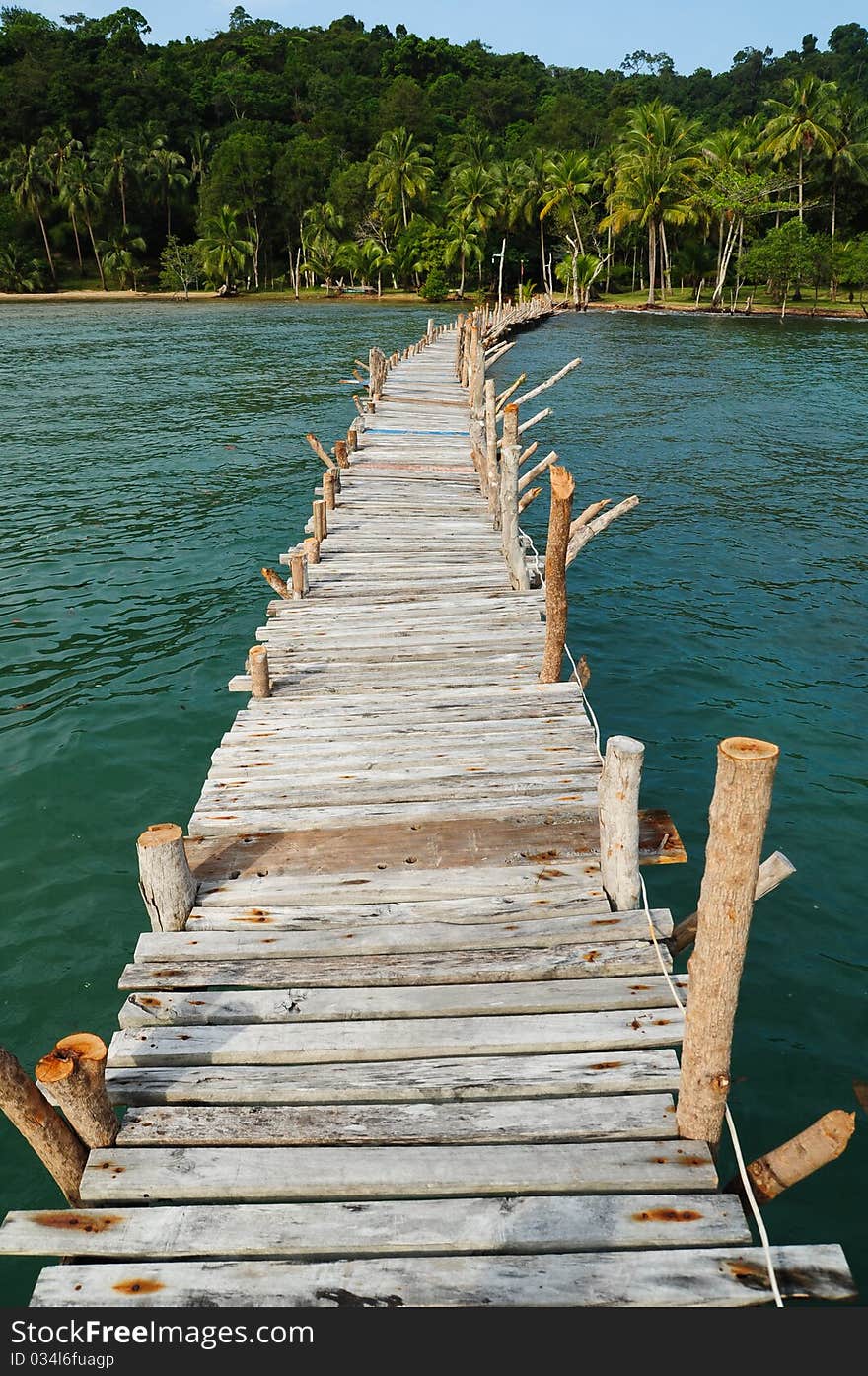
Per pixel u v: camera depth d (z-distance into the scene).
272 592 15.13
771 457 24.56
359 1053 5.11
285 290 93.44
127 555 16.88
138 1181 4.49
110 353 48.00
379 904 6.20
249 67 112.88
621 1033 5.18
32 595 15.01
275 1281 4.09
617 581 15.87
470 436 19.66
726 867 3.78
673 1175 4.46
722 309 68.38
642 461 24.30
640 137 67.81
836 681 12.20
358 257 84.31
